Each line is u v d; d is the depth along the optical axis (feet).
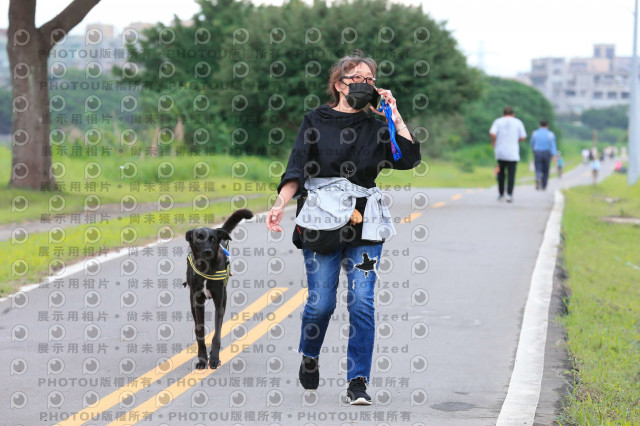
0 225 74.69
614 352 37.88
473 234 70.59
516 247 64.18
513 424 26.04
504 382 31.12
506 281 50.90
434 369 32.81
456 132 371.15
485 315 42.22
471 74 110.93
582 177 316.60
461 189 135.85
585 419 26.30
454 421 26.53
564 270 56.75
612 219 103.24
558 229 75.25
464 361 33.96
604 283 57.41
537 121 550.36
